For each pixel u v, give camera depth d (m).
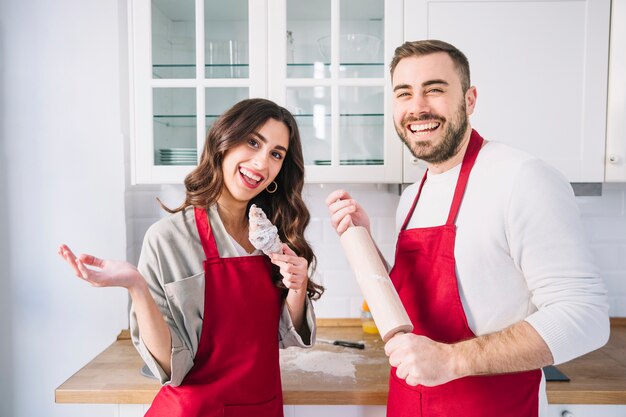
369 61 1.65
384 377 1.45
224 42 1.66
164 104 1.67
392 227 1.99
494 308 1.07
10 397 1.95
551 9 1.56
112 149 1.89
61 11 1.86
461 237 1.11
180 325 1.13
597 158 1.58
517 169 1.06
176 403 1.14
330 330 1.95
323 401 1.35
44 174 1.89
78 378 1.45
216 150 1.19
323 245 2.00
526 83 1.58
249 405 1.17
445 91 1.13
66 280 1.92
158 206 1.99
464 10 1.58
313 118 1.67
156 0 1.65
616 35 1.56
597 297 0.97
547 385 1.38
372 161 1.66
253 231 1.17
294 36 1.65
